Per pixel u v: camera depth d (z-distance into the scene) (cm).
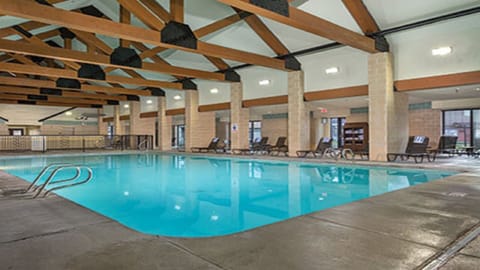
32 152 1530
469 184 511
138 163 1167
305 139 1155
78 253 230
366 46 857
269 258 220
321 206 500
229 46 1169
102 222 311
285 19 653
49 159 1305
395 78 933
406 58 910
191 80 1554
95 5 1155
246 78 1351
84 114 2347
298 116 1137
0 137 1717
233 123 1389
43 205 384
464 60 806
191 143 1556
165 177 827
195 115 1572
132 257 222
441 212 339
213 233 378
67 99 1941
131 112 1983
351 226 291
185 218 442
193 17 1039
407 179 725
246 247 240
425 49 873
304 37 1005
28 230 285
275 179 767
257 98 1313
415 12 812
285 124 1678
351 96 1025
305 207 496
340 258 219
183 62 1363
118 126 2194
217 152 1459
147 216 453
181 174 879
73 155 1421
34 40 1041
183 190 647
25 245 247
